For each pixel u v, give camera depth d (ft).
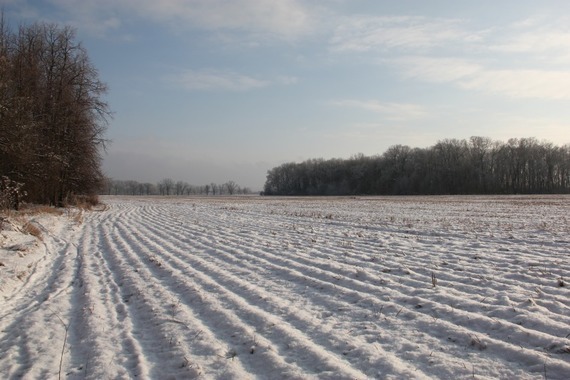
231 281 28.40
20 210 70.13
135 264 36.19
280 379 14.61
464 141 370.94
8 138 60.29
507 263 30.81
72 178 108.06
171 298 24.99
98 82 105.19
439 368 14.67
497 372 14.17
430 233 50.03
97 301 25.07
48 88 91.09
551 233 46.42
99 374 15.58
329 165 458.91
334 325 19.48
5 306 25.14
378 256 35.17
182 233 59.26
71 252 43.60
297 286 26.71
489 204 133.69
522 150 334.65
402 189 361.10
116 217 94.38
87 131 102.63
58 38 96.02
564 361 14.42
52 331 20.39
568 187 326.44
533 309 19.81
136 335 19.63
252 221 77.25
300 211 107.65
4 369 16.58
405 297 22.75
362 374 14.57
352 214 90.68
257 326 19.56
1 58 61.77
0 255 35.35
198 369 15.51
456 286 24.82
